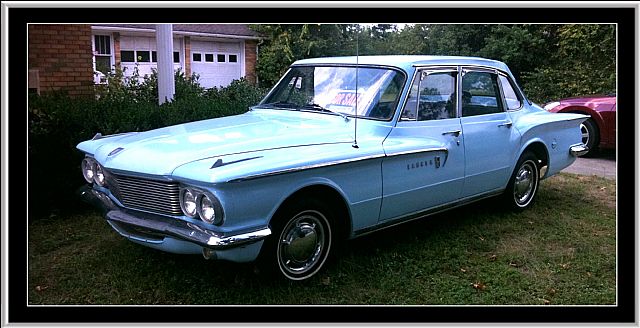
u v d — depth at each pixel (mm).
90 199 4309
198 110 6336
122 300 3756
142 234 3764
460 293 3922
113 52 16203
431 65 4824
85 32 8578
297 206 3754
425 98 4738
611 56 15836
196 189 3385
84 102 5957
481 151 5145
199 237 3346
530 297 3904
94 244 4723
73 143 5383
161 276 4090
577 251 4746
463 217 5625
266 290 3824
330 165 3795
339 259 4371
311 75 5113
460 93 5051
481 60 5426
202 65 18531
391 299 3818
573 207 6109
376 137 4375
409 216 4605
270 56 18844
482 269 4328
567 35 16422
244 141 3947
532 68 18062
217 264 4285
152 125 5926
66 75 8484
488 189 5387
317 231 3994
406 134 4539
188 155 3658
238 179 3299
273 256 3709
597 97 9766
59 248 4641
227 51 19078
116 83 8719
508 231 5238
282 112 4973
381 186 4215
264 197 3482
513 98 5793
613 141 9320
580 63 16438
